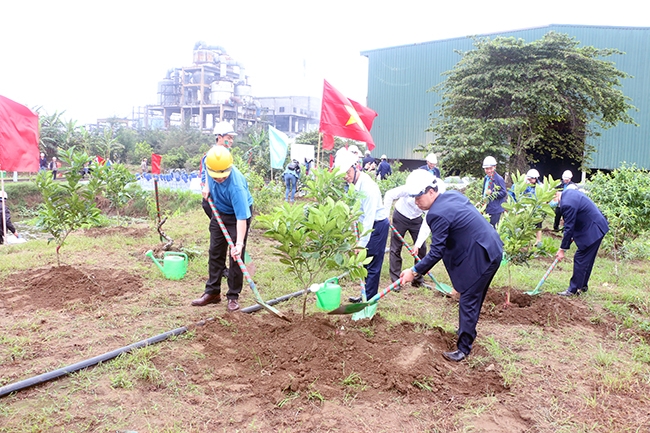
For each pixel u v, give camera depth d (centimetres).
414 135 3703
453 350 477
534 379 421
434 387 395
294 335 450
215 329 471
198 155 4253
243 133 6031
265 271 738
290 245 434
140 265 744
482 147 1723
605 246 962
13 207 2409
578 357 471
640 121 3061
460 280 454
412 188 452
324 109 880
